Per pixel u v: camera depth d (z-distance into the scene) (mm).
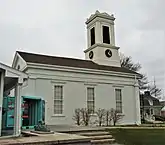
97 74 23266
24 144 7621
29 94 18938
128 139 12922
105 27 28422
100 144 11312
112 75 24141
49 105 19906
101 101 22922
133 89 25500
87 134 12219
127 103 24656
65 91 21047
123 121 23859
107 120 22703
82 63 24781
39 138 8875
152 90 56188
